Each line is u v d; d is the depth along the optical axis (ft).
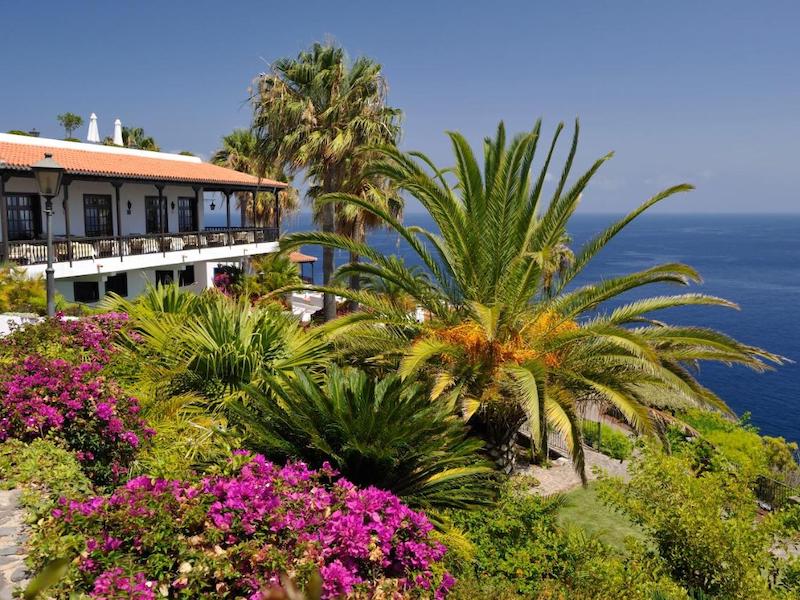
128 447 20.77
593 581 20.67
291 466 17.58
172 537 13.14
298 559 13.33
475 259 33.76
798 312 234.99
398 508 16.33
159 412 25.66
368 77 59.77
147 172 69.31
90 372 23.21
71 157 66.74
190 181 73.31
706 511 21.24
